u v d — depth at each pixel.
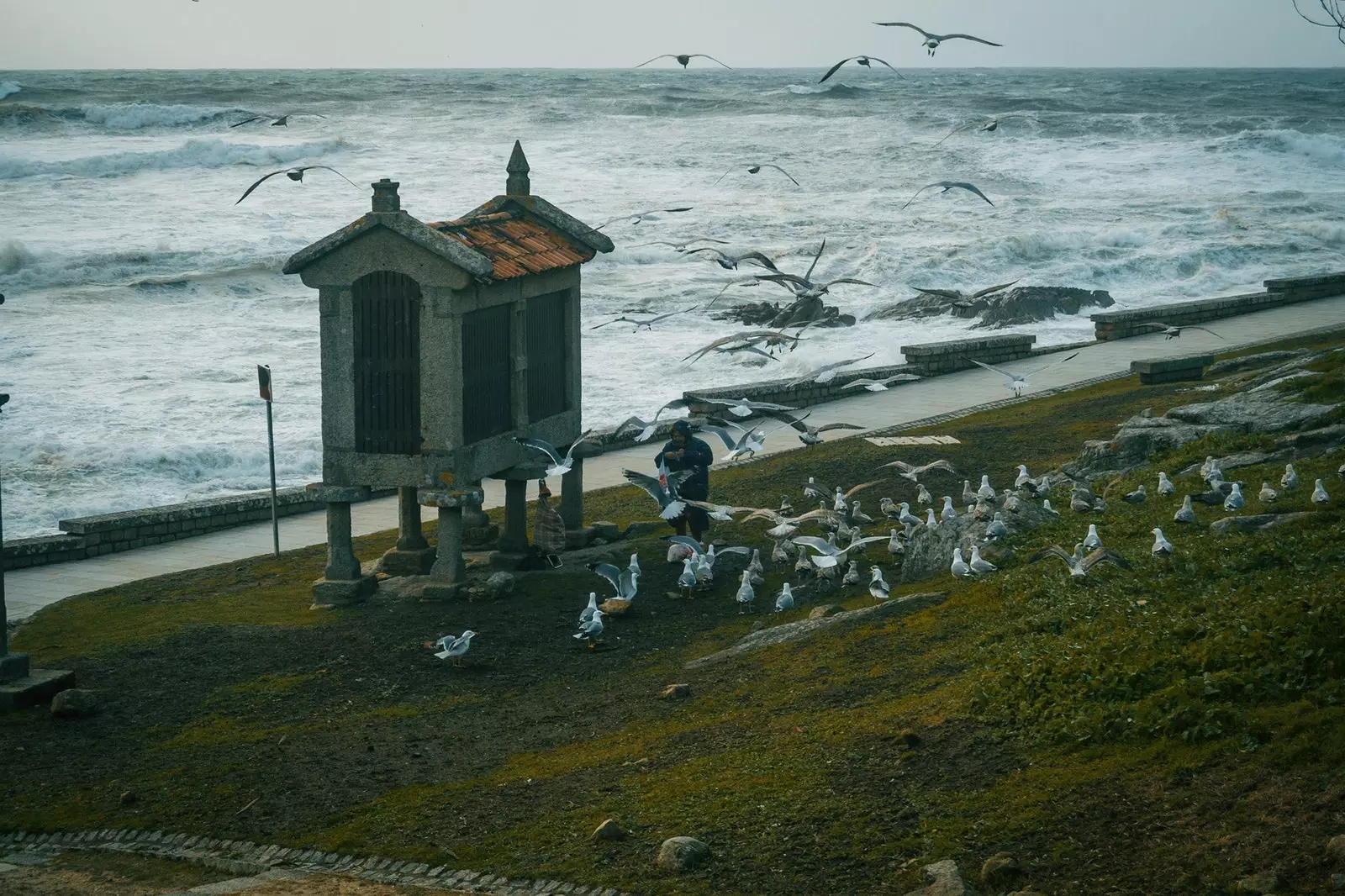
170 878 11.63
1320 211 77.50
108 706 16.52
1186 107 166.62
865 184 95.44
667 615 19.58
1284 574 14.62
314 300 55.31
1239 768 10.48
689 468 22.00
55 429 35.06
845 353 45.50
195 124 129.38
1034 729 12.02
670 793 12.22
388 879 11.18
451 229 20.64
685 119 153.25
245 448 33.06
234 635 19.09
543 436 22.47
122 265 62.09
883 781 11.67
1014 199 86.31
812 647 16.27
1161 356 39.75
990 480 25.66
